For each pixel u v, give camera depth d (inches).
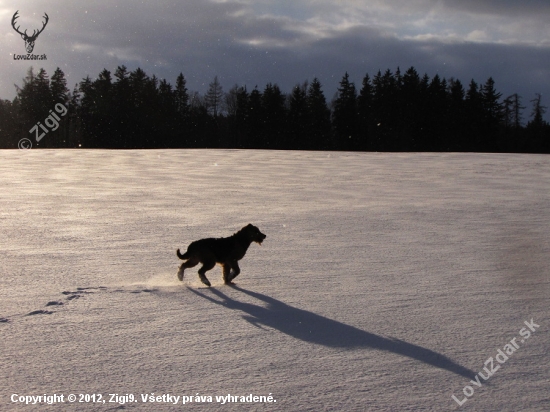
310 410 136.5
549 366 166.6
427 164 1267.2
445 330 197.9
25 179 843.4
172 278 276.7
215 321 206.1
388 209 548.4
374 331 196.4
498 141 2883.9
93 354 170.2
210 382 151.6
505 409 138.9
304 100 2910.9
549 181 888.9
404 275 283.1
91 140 2689.5
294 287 259.3
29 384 148.4
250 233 272.2
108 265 299.7
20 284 255.0
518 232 421.4
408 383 153.0
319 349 177.9
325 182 844.0
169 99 2878.9
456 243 375.2
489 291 252.7
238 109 3014.3
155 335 188.9
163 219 467.5
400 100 2844.5
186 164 1222.9
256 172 1023.6
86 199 601.9
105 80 2733.8
